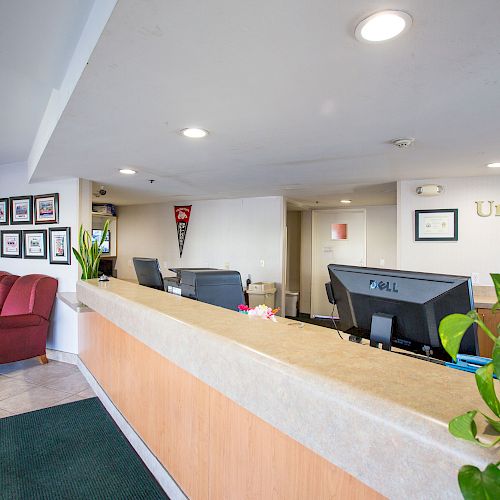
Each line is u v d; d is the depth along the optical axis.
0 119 2.91
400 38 1.21
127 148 2.62
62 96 1.99
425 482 0.66
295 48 1.27
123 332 2.45
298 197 5.37
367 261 6.31
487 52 1.29
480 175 3.53
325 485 1.00
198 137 2.35
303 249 6.87
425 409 0.70
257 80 1.53
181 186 4.45
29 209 4.34
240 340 1.19
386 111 1.87
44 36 1.60
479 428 0.63
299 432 0.92
